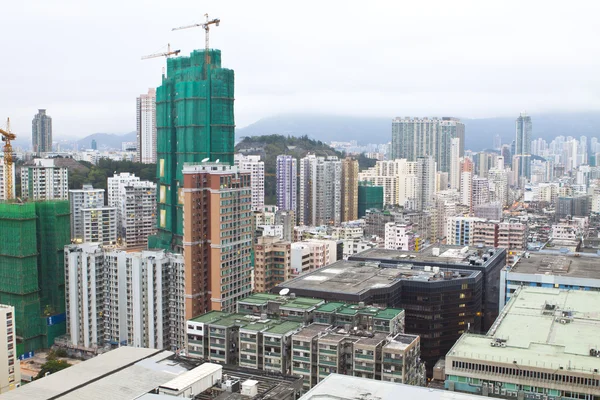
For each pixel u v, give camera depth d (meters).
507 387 182.00
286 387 179.12
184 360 198.12
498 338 199.25
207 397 175.38
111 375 184.12
